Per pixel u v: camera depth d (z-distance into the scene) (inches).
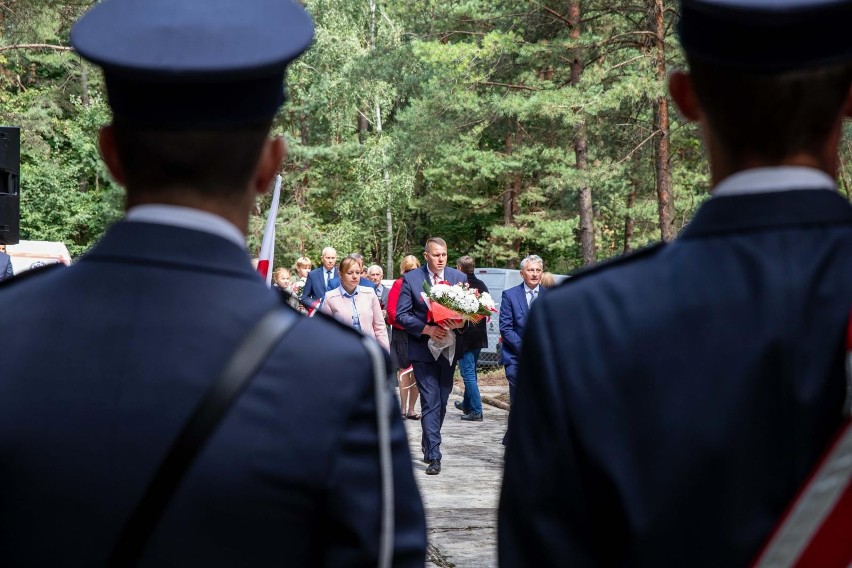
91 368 67.3
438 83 1163.3
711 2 65.9
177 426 66.0
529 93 1112.2
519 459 70.6
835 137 69.4
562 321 70.4
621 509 67.1
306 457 66.4
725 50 67.2
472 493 374.3
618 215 1416.1
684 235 71.2
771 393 65.1
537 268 446.3
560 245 1653.5
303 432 66.7
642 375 67.4
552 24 1125.1
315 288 617.9
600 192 1273.4
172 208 69.8
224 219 70.6
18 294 71.4
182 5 69.4
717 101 68.9
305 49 68.7
